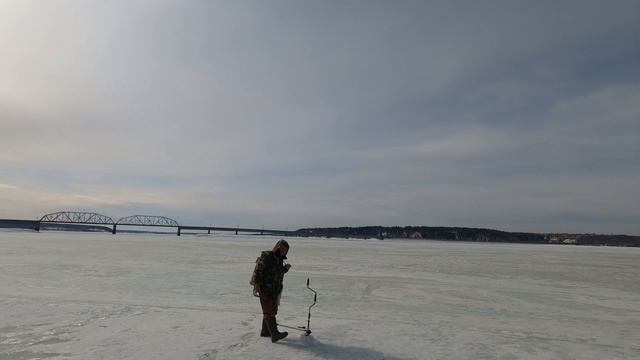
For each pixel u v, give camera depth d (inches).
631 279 843.4
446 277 805.9
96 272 736.3
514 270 1008.2
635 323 415.5
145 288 564.7
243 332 325.4
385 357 274.8
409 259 1350.9
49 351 270.2
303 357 268.1
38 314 377.1
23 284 571.5
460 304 506.3
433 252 1996.8
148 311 399.5
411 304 498.0
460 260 1357.0
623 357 295.6
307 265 1035.9
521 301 539.2
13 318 360.2
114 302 448.1
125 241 2539.4
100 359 255.4
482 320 415.5
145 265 895.7
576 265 1245.7
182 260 1061.1
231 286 599.2
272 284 301.1
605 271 1033.5
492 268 1050.1
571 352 304.5
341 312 434.3
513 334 355.3
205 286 595.2
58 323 343.9
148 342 292.5
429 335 337.4
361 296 549.0
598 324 408.8
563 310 483.8
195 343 292.4
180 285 601.3
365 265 1058.7
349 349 288.7
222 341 298.8
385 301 514.0
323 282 688.4
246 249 1723.7
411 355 281.6
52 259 992.2
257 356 267.3
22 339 296.7
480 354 291.0
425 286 661.9
